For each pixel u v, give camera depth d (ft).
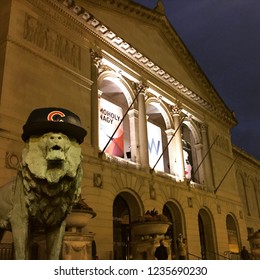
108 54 72.33
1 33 53.52
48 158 14.73
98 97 67.87
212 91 110.93
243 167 135.95
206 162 98.99
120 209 68.49
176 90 93.66
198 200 87.45
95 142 62.13
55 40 60.70
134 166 71.72
